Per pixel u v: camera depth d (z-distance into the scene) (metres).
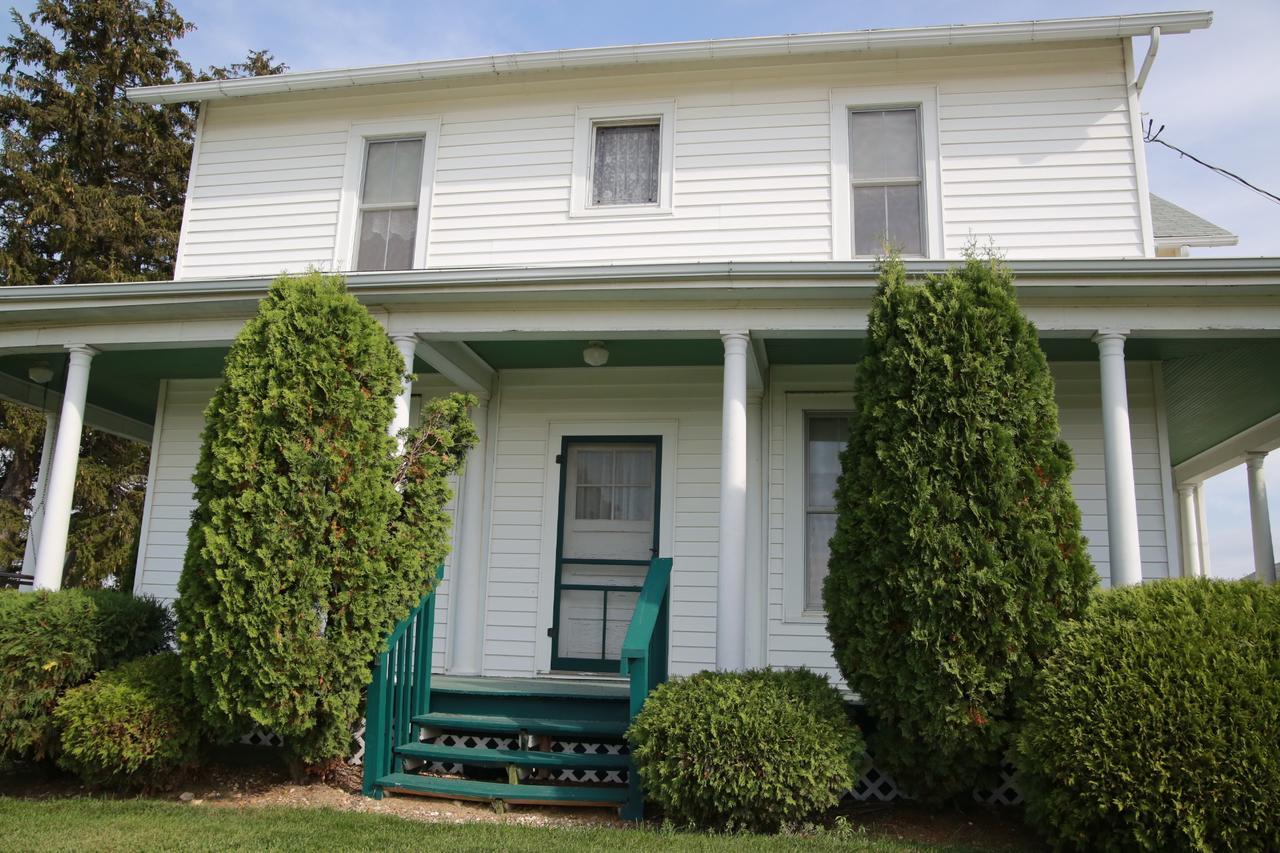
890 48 8.37
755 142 8.62
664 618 6.49
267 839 4.64
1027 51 8.34
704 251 8.50
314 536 5.60
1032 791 4.71
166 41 22.36
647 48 8.61
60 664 6.10
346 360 6.00
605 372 8.92
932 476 5.30
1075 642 4.82
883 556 5.29
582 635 8.57
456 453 6.75
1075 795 4.47
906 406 5.40
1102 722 4.42
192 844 4.53
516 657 8.55
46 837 4.64
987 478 5.25
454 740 6.51
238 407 5.70
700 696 5.30
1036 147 8.20
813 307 6.84
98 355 8.66
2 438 18.62
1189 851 4.13
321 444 5.72
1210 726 4.25
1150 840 4.22
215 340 7.68
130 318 7.74
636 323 7.00
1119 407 6.47
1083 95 8.25
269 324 5.88
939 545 5.12
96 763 5.68
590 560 8.70
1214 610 4.70
